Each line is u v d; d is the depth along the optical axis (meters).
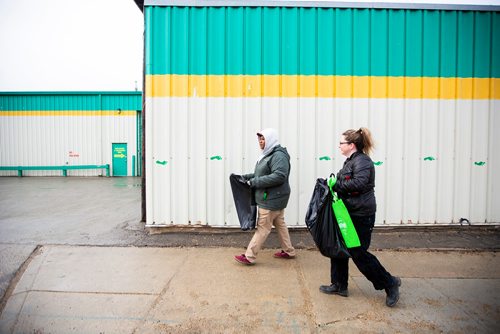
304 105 4.75
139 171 15.81
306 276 3.41
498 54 4.85
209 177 4.75
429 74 4.80
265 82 4.71
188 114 4.71
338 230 2.79
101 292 3.04
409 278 3.38
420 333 2.44
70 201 7.89
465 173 4.86
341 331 2.46
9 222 5.47
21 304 2.85
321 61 4.73
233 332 2.45
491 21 4.82
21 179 14.30
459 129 4.84
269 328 2.50
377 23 4.75
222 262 3.76
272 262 3.77
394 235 4.70
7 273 3.41
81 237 4.57
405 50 4.77
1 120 15.40
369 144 2.85
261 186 3.46
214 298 2.93
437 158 4.84
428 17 4.77
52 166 15.48
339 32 4.72
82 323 2.57
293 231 4.76
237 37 4.69
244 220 3.89
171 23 4.66
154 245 4.28
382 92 4.77
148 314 2.68
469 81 4.83
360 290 3.12
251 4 4.65
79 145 15.60
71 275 3.39
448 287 3.18
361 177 2.66
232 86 4.71
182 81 4.69
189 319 2.61
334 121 4.77
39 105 15.43
